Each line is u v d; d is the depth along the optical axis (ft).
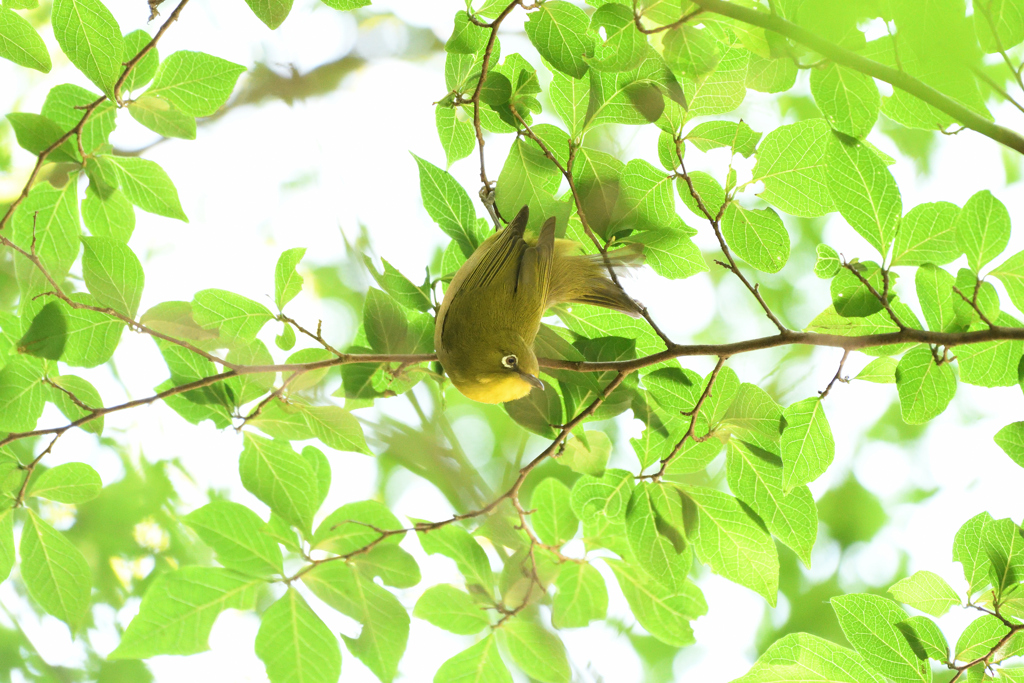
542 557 25.71
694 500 24.41
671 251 24.86
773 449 23.82
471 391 24.30
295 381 23.93
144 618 21.76
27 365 23.90
